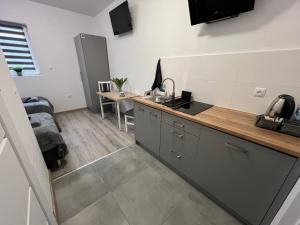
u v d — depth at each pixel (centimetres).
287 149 79
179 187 154
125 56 303
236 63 137
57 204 134
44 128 169
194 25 164
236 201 116
